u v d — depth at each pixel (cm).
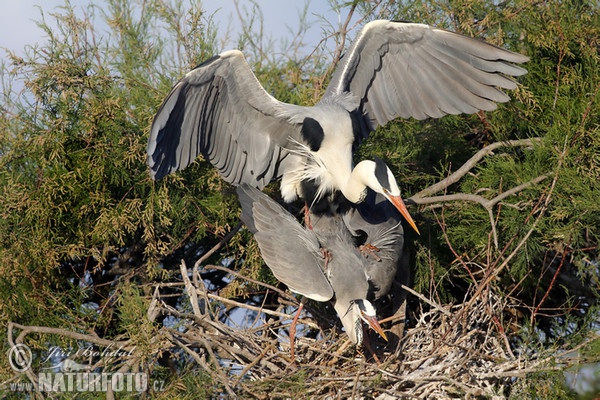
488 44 1288
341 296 1223
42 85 1322
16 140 1315
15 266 1276
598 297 1274
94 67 1370
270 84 1462
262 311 1266
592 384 1112
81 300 1308
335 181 1327
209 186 1374
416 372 1179
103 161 1312
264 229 1255
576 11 1381
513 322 1325
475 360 1198
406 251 1323
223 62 1284
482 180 1330
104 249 1308
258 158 1362
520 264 1268
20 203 1288
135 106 1384
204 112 1327
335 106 1340
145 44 1451
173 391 1154
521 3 1377
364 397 1163
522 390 1134
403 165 1402
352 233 1332
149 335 1155
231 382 1142
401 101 1377
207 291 1311
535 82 1384
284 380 1134
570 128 1284
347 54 1352
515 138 1409
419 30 1322
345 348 1228
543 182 1277
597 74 1342
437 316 1281
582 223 1256
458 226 1311
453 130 1441
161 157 1288
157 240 1355
